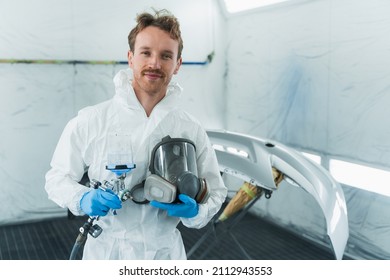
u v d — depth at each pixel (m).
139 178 1.24
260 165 2.12
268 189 2.08
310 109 2.87
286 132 3.13
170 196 1.11
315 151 2.85
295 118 3.03
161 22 1.14
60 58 3.23
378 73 2.35
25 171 3.26
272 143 2.24
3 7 3.02
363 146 2.48
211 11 3.72
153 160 1.19
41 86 3.21
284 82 3.12
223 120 3.94
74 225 3.27
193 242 2.93
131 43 1.20
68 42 3.24
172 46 1.15
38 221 3.34
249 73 3.53
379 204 2.42
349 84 2.54
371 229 2.48
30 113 3.21
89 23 3.29
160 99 1.27
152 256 1.26
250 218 3.49
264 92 3.35
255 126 3.50
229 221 3.38
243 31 3.55
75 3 3.22
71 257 1.24
